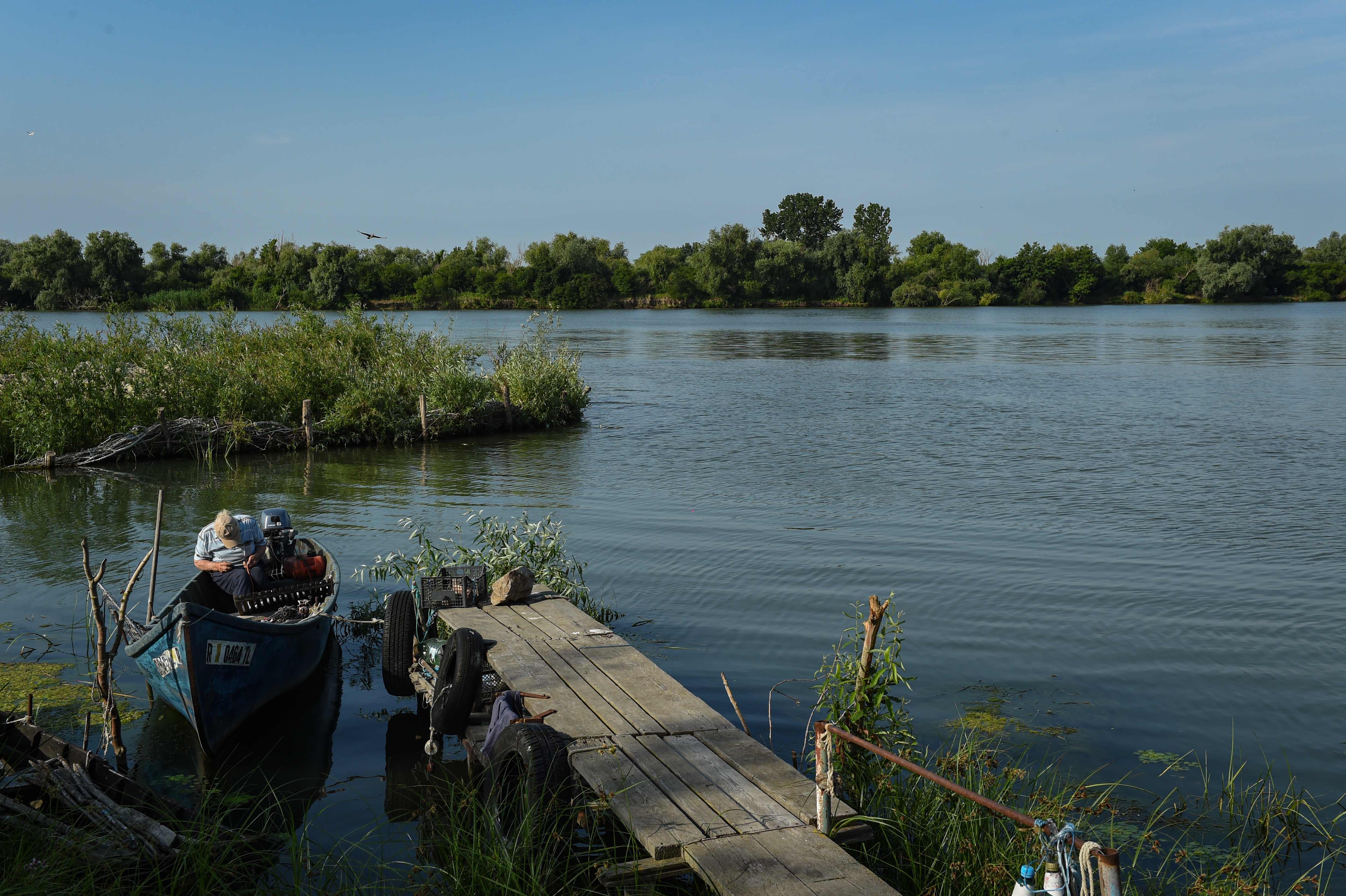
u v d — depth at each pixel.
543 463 21.23
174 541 14.04
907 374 43.09
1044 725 7.88
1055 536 14.34
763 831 5.32
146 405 22.59
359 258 134.25
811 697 8.44
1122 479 19.05
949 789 5.03
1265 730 7.82
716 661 9.31
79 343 24.17
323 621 9.14
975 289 147.50
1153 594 11.47
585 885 5.58
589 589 11.66
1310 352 54.94
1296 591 11.57
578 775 6.02
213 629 7.28
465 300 134.75
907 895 5.47
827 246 147.12
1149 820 6.37
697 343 65.56
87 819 5.67
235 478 19.45
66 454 21.11
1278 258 151.50
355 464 21.23
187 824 6.00
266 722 8.20
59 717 8.04
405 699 8.77
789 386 38.28
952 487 18.23
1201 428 26.09
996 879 5.36
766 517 15.70
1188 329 81.94
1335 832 6.27
